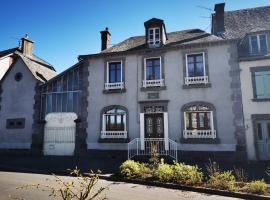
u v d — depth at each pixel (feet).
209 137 46.62
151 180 31.07
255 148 44.75
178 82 50.57
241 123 45.52
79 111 56.75
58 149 56.85
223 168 39.22
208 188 27.04
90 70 56.75
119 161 47.21
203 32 56.49
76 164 44.19
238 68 47.67
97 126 53.83
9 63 78.74
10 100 63.00
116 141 51.67
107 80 55.16
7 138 61.00
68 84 58.95
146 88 52.03
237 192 25.45
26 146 58.90
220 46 49.34
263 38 49.24
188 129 48.62
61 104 58.54
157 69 53.01
